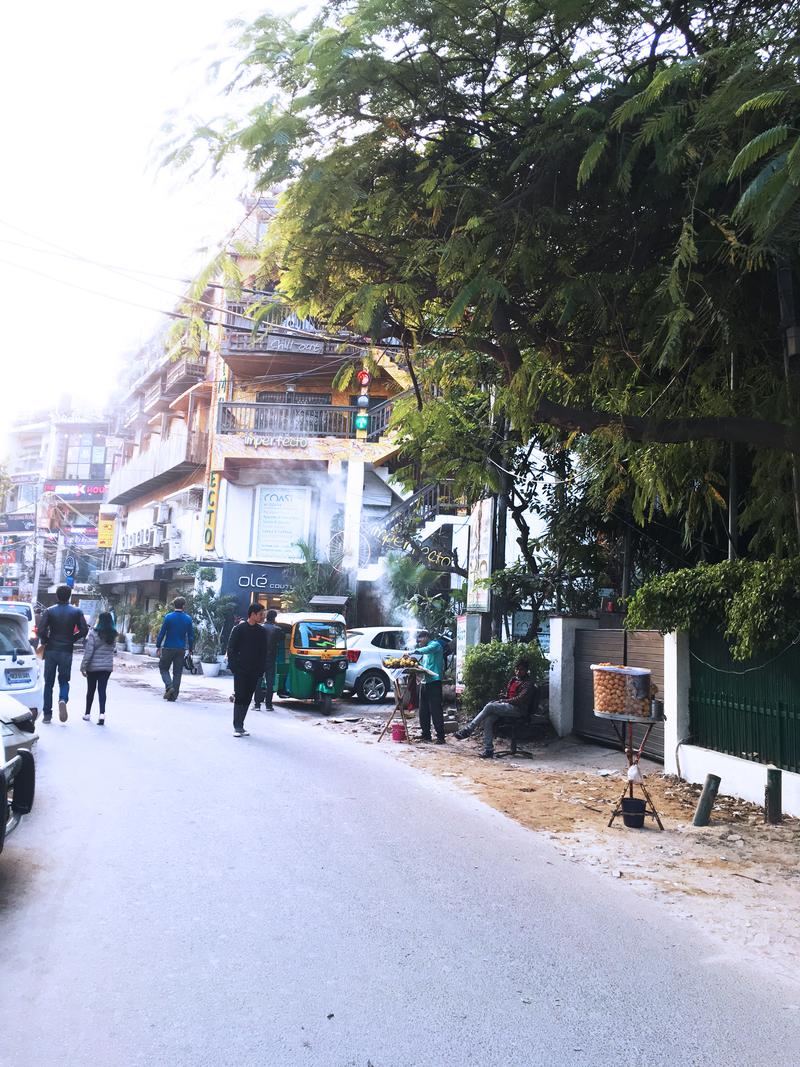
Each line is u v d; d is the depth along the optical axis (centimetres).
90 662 1162
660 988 410
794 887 592
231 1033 341
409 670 1236
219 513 2780
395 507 2589
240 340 2580
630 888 577
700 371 802
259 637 1142
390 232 789
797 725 805
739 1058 345
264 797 764
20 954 409
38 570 4769
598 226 757
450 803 810
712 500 1005
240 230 827
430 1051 335
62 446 5516
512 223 734
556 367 905
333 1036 342
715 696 928
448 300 819
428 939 454
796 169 454
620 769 1029
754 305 773
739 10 681
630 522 1313
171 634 1589
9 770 526
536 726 1250
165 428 3759
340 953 427
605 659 1166
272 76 680
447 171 741
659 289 682
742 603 802
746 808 820
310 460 2666
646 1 682
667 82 586
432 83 709
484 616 1444
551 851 661
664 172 657
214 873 543
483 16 676
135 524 4131
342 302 816
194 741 1062
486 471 1225
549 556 1479
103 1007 359
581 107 684
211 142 682
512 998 388
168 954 416
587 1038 354
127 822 653
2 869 533
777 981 430
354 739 1217
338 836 650
